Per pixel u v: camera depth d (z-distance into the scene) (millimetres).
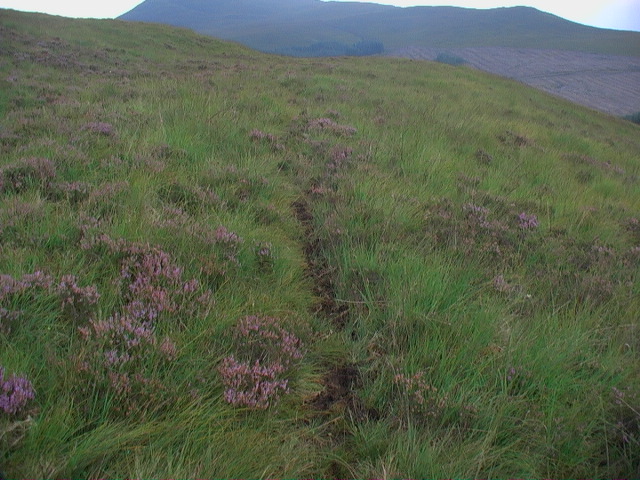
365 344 3727
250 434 2686
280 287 4258
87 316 3191
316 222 5992
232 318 3531
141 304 3328
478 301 4203
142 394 2646
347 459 2754
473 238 5789
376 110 14461
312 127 10375
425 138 10828
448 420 2969
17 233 3953
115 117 8828
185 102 10672
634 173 13750
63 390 2582
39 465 2102
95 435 2389
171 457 2326
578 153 14781
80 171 5836
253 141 8703
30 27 30375
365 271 4574
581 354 3648
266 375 3045
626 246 6426
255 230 5109
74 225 4270
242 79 18422
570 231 6574
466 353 3473
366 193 6543
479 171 9258
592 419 2986
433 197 7020
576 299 4500
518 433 2906
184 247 4238
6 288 3061
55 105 11062
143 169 5992
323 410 3137
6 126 8391
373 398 3178
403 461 2607
